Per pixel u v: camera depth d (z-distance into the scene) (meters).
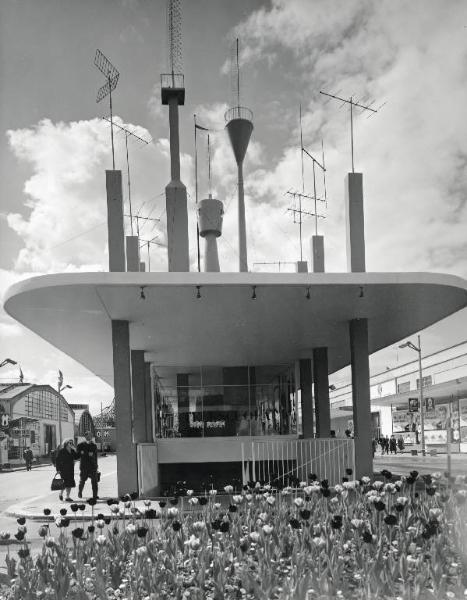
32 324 18.80
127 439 16.84
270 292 15.41
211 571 5.12
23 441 56.09
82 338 22.33
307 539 5.69
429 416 51.00
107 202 18.41
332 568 4.84
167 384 28.36
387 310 17.83
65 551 5.51
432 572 4.52
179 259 20.77
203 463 20.80
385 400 55.78
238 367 28.78
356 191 19.77
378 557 4.76
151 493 17.98
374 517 6.26
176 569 5.09
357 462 17.77
